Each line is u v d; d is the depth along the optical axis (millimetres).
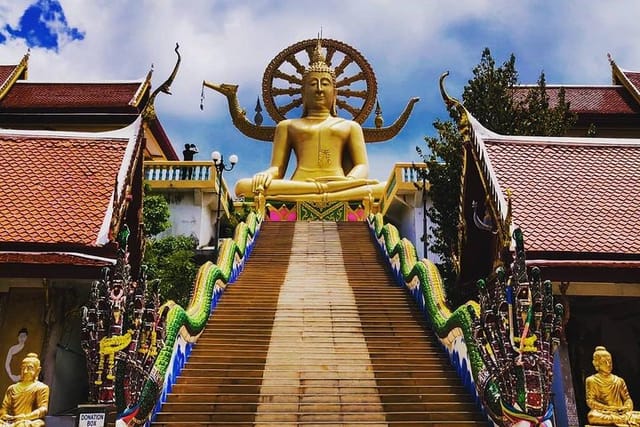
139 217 14227
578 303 13188
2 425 8188
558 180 13484
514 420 8148
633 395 13039
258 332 12836
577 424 11102
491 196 13109
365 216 26062
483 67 18172
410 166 26266
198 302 12898
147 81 26219
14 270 10805
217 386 10656
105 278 7965
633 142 14766
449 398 10430
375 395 10523
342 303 14523
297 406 10125
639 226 12234
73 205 12031
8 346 11664
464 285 16141
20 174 12711
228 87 29797
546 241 11703
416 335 12906
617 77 28094
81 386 12625
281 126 29328
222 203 27609
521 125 17391
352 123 29250
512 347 8250
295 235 21000
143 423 8906
